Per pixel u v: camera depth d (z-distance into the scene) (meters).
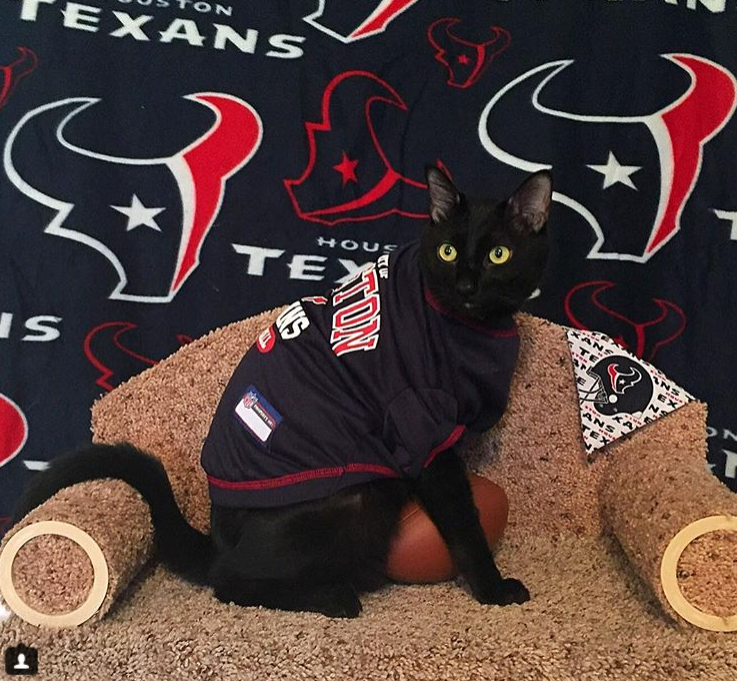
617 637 1.13
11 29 1.53
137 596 1.25
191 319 1.61
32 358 1.58
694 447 1.49
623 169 1.63
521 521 1.54
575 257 1.64
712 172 1.62
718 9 1.60
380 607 1.23
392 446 1.24
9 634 1.12
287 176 1.60
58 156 1.55
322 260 1.62
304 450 1.23
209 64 1.57
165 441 1.53
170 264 1.60
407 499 1.29
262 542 1.22
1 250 1.55
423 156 1.61
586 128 1.62
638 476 1.36
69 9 1.54
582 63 1.61
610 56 1.61
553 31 1.61
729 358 1.64
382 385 1.24
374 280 1.35
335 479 1.21
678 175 1.62
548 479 1.53
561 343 1.54
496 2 1.60
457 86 1.61
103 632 1.13
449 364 1.25
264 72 1.58
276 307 1.61
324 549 1.22
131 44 1.56
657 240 1.64
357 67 1.60
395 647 1.10
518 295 1.27
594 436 1.51
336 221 1.61
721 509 1.14
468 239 1.24
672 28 1.60
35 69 1.54
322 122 1.60
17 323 1.57
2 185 1.54
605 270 1.64
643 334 1.65
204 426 1.54
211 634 1.13
